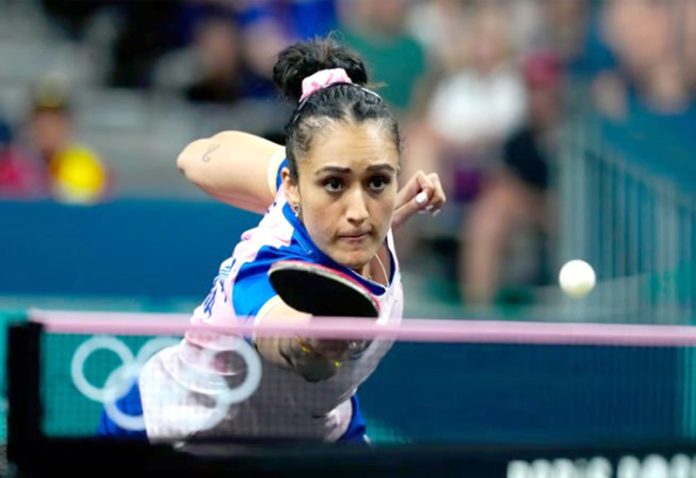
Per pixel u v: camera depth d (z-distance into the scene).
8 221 27.19
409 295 28.81
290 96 11.57
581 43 31.16
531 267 29.19
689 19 30.97
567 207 28.83
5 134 30.56
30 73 33.44
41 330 8.66
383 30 30.56
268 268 9.88
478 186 29.81
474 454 8.80
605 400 9.45
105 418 9.38
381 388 9.62
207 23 32.19
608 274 28.53
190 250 27.50
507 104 30.05
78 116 32.56
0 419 11.20
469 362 9.38
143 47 33.44
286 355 8.74
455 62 30.69
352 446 8.71
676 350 9.52
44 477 8.50
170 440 8.75
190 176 12.09
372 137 9.49
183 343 9.62
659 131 29.39
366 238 9.66
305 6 31.67
